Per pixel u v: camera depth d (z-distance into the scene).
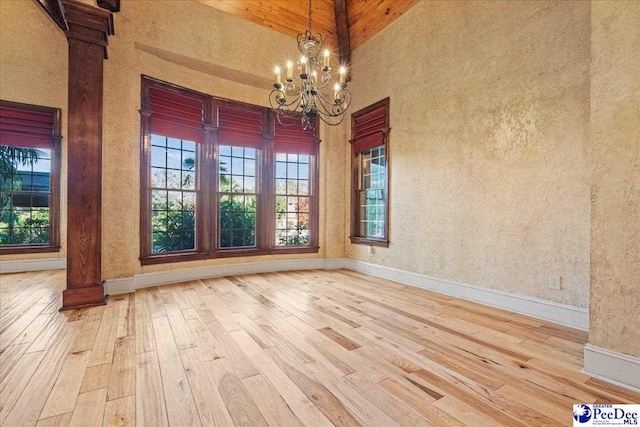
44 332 2.46
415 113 4.14
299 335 2.46
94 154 3.20
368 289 3.95
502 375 1.88
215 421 1.44
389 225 4.54
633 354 1.74
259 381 1.79
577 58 2.63
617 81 1.80
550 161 2.80
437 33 3.84
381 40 4.68
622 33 1.78
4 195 4.99
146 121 3.90
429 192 3.95
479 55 3.37
